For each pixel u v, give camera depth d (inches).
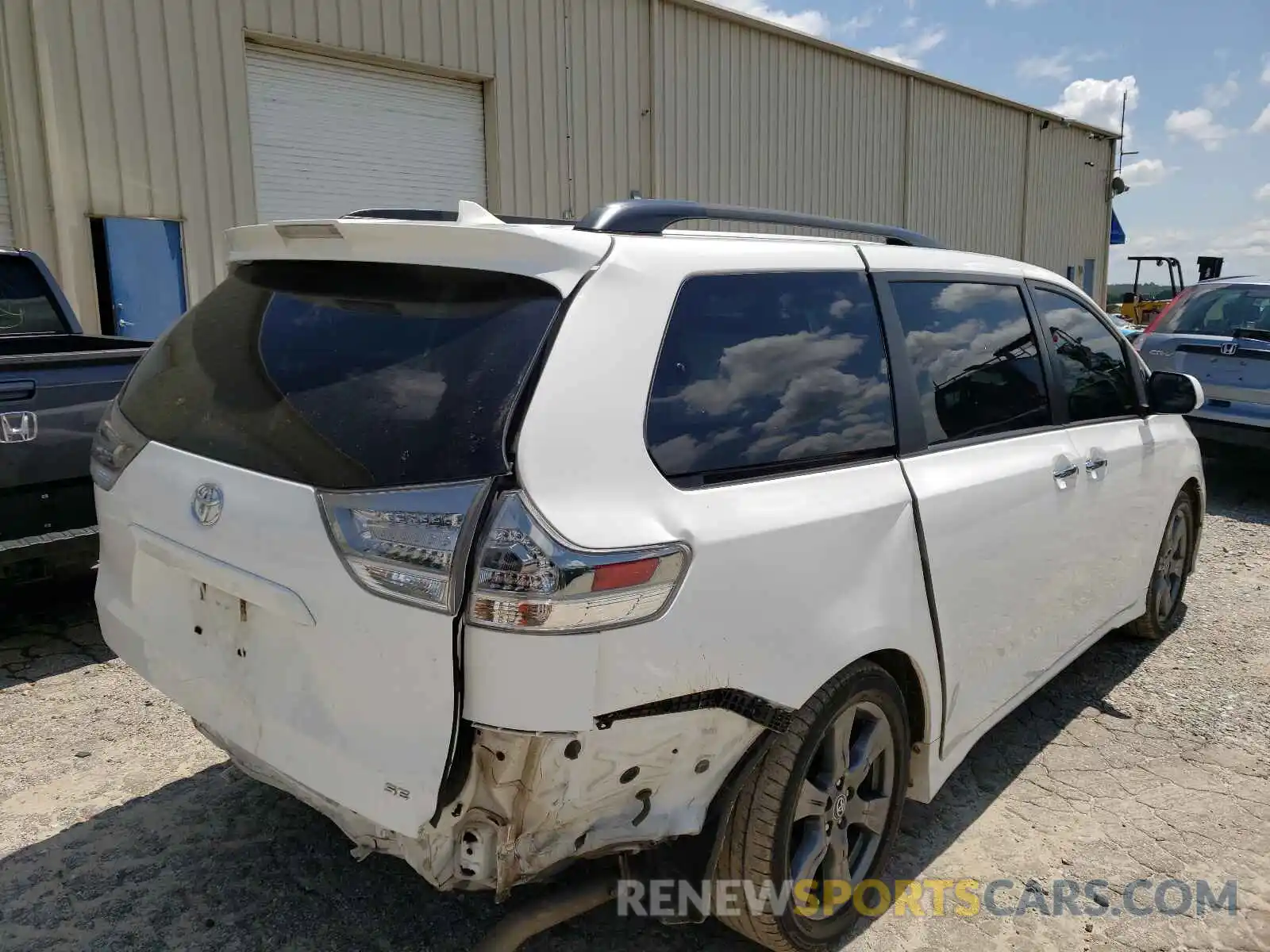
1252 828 128.6
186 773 134.9
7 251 223.6
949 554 110.1
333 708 79.5
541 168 457.1
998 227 816.3
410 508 74.2
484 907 108.0
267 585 82.0
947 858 120.9
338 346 88.2
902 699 106.8
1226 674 179.5
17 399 163.2
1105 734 155.1
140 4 330.3
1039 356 141.1
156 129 338.3
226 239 109.3
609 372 80.4
